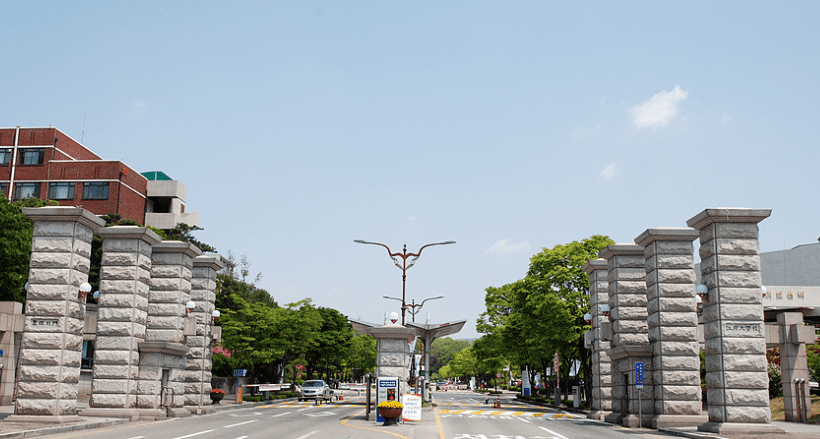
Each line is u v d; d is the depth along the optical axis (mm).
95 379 28828
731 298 25188
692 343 29125
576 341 46219
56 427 22031
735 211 25484
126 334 29141
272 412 35344
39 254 25578
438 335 52594
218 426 25031
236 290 84688
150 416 28906
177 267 33500
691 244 30125
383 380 28797
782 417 31203
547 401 55125
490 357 71938
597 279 38188
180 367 32531
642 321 33469
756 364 24641
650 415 29594
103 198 82000
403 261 43188
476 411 39344
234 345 52750
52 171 81938
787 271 99750
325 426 25453
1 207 44938
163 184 93188
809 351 41938
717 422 24766
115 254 29906
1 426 22891
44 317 25078
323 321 64375
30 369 24672
